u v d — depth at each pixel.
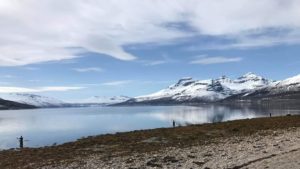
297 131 47.66
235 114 196.88
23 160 33.34
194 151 33.22
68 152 36.69
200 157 29.66
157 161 28.53
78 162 30.02
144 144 39.66
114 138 45.72
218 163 26.50
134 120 166.50
